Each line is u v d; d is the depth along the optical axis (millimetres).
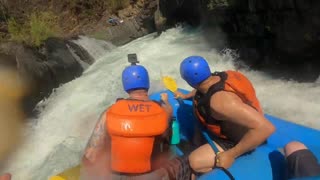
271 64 7480
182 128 3348
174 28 10141
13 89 7527
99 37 10508
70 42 9203
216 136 2803
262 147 2867
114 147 2578
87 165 2746
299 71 7016
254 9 7465
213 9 8312
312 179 2463
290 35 7066
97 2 12039
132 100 2652
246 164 2693
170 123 3010
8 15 10211
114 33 10812
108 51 9602
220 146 2768
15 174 5480
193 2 9680
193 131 3297
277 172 2672
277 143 3043
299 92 6117
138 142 2539
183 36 9406
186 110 3512
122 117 2562
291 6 6848
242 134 2699
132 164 2557
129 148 2539
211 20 8844
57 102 7359
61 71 8297
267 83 6703
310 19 6664
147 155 2576
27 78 7750
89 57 9148
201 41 8875
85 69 8727
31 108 7516
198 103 2717
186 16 10211
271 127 2488
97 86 7492
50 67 8133
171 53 8391
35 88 7770
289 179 2607
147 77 2740
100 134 2678
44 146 6113
